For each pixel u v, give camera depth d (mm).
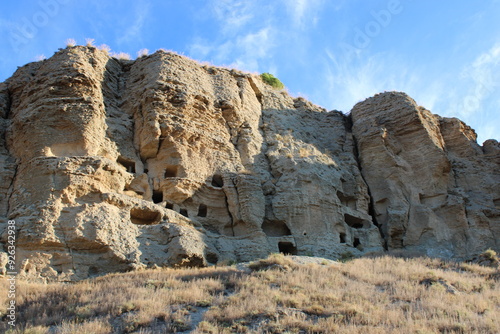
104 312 15789
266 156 30188
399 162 32250
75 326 14680
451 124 37188
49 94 25625
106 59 30078
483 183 33938
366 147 33250
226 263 23141
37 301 17281
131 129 27500
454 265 23922
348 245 27953
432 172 31906
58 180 22469
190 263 22203
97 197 22828
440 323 15008
